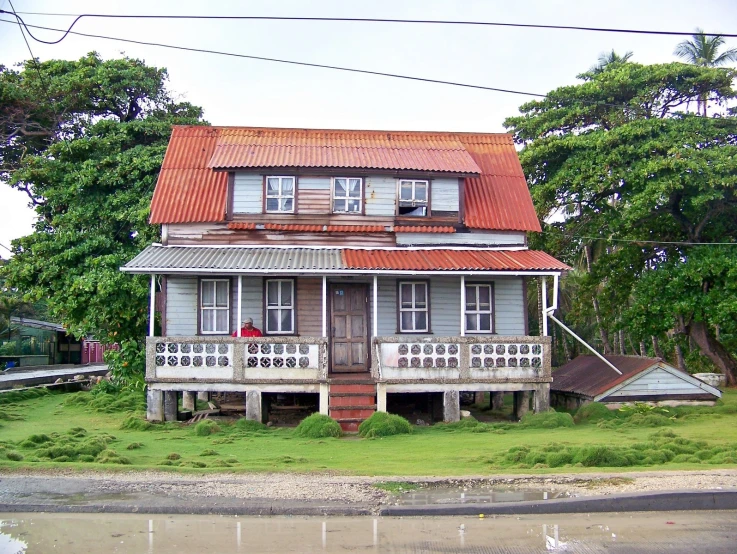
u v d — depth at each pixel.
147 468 12.71
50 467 12.59
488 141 25.44
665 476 11.90
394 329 21.83
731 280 25.75
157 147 27.70
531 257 21.38
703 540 9.27
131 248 26.23
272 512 10.27
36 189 27.75
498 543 9.14
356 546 9.00
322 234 21.84
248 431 18.64
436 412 21.23
